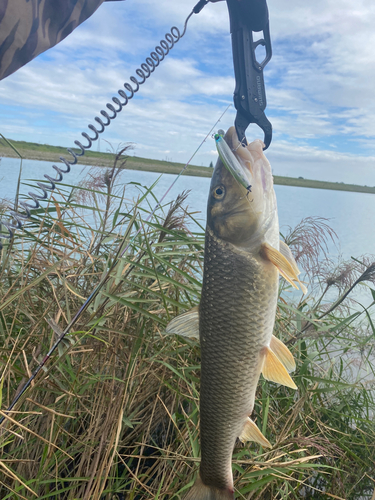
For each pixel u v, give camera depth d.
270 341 0.46
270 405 0.69
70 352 0.49
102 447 0.50
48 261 0.69
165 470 0.56
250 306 0.43
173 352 0.61
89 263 0.72
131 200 0.74
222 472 0.44
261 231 0.43
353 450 0.72
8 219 0.61
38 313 0.65
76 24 0.33
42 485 0.53
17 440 0.54
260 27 0.42
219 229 0.44
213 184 0.45
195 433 0.56
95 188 0.71
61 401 0.55
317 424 0.67
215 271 0.44
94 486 0.46
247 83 0.43
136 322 0.68
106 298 0.56
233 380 0.43
